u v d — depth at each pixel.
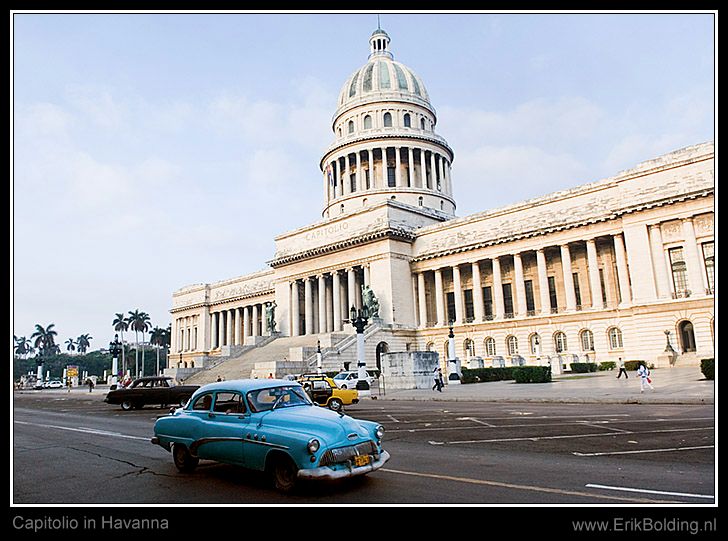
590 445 15.01
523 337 68.00
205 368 73.88
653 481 10.60
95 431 22.39
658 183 56.38
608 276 63.88
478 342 71.75
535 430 18.45
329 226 84.00
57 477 12.72
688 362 50.97
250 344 81.25
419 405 32.12
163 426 13.47
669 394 28.70
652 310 55.09
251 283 109.69
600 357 61.19
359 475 11.48
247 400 11.87
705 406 23.97
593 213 62.69
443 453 14.55
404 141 96.50
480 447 15.38
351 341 67.38
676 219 55.25
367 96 101.12
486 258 72.31
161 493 10.88
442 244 76.69
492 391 38.97
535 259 71.38
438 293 76.50
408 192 93.38
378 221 77.44
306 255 84.69
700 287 52.69
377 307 73.44
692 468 11.72
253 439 11.16
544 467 12.21
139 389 36.94
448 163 103.00
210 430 12.15
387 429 20.45
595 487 10.23
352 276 79.44
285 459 10.58
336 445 10.30
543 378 45.16
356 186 97.12
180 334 124.44
